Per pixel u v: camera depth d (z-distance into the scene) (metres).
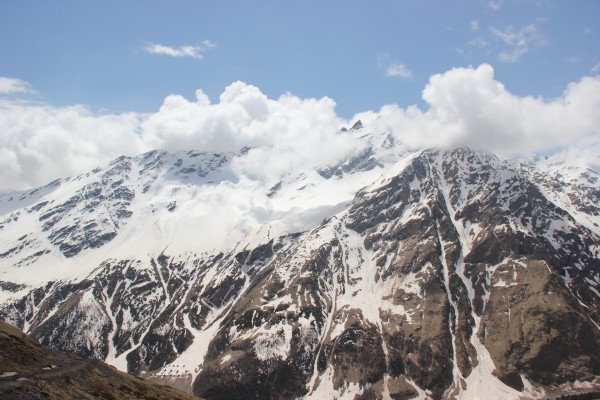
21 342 118.38
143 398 116.19
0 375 91.50
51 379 98.06
